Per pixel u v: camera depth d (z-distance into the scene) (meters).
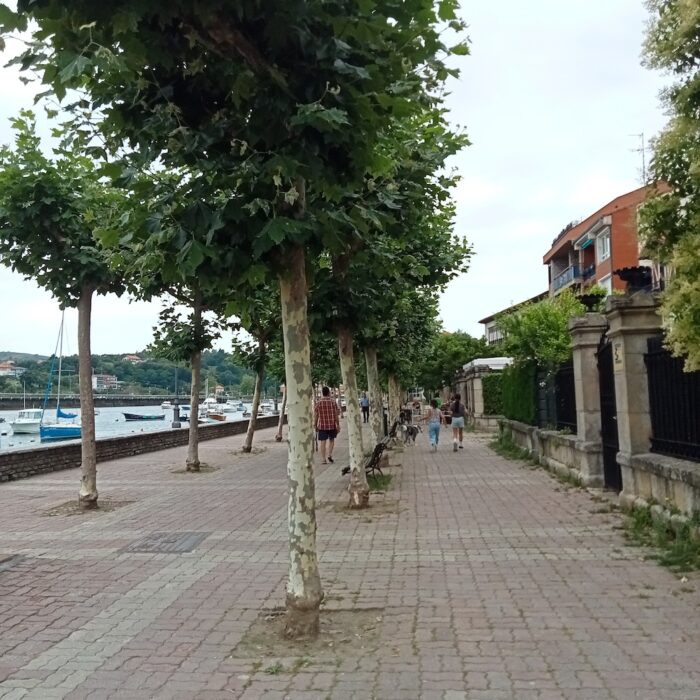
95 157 5.32
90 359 11.52
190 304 16.67
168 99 4.84
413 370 32.53
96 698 4.23
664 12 4.91
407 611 5.67
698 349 4.77
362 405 44.75
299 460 5.23
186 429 26.75
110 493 13.31
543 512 9.93
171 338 16.95
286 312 5.37
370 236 8.95
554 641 4.89
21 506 11.78
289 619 5.16
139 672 4.60
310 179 4.84
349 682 4.33
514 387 19.64
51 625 5.59
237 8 4.11
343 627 5.34
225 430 32.34
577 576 6.54
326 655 4.79
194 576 7.00
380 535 8.75
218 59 4.70
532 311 18.08
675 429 8.28
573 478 12.39
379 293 10.84
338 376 32.44
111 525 9.96
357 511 10.55
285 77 4.70
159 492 13.39
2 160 10.34
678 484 7.70
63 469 17.48
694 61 4.82
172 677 4.51
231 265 4.95
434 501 11.36
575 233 42.31
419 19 5.08
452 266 12.61
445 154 9.08
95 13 4.11
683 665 4.41
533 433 16.56
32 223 10.37
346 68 4.60
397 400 31.31
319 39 4.55
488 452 20.62
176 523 10.02
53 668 4.70
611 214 33.66
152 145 5.07
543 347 16.86
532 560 7.22
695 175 4.66
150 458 20.91
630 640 4.86
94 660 4.83
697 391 7.65
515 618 5.41
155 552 8.14
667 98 4.96
